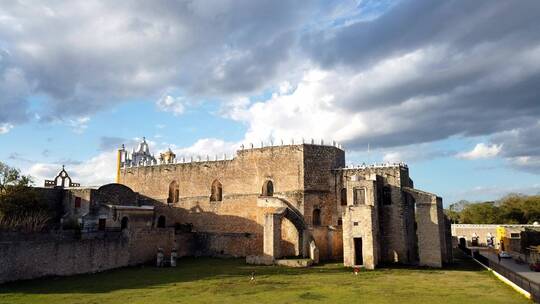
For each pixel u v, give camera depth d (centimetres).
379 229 5791
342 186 6394
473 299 3175
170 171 7862
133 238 5550
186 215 7512
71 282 4106
